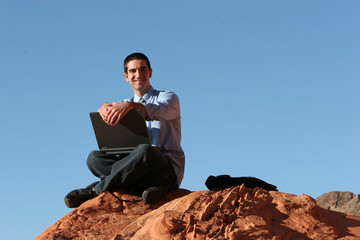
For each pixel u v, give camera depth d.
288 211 4.34
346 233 4.31
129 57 6.32
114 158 5.87
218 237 3.85
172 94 6.13
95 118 5.69
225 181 5.75
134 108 5.52
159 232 4.04
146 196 5.34
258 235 3.91
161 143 6.04
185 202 4.54
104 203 5.38
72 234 4.57
